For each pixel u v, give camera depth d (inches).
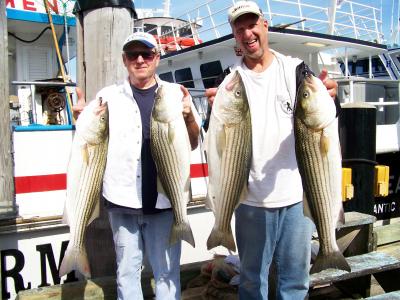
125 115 72.4
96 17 87.7
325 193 66.4
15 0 148.6
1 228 93.7
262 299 77.0
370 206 134.8
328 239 67.6
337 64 229.0
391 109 193.6
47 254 100.0
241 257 77.9
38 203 98.7
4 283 96.0
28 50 167.8
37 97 144.6
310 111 64.5
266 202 72.4
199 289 98.9
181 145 71.1
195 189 117.5
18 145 96.6
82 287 86.7
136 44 70.0
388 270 108.4
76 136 71.1
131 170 72.0
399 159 167.8
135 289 73.4
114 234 74.9
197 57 194.5
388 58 235.1
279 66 72.3
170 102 69.8
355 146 131.8
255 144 71.9
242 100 67.1
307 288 77.4
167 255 74.7
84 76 92.1
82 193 71.9
